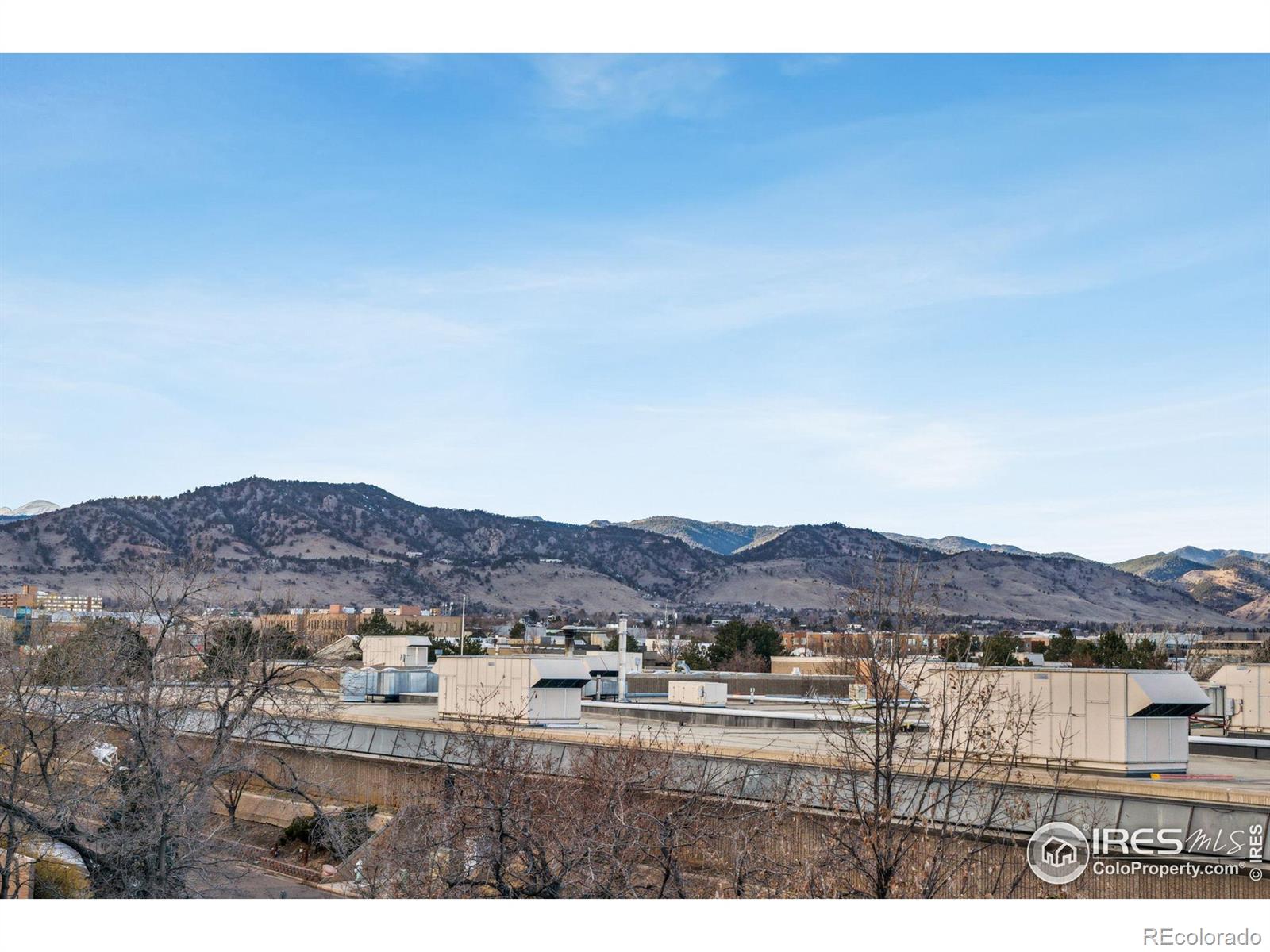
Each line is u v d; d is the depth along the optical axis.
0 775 31.83
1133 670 27.25
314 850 36.72
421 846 20.70
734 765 26.39
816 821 18.52
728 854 19.92
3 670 36.81
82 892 31.75
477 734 28.84
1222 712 50.41
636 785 21.14
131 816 28.44
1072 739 27.67
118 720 30.72
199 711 33.06
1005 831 18.23
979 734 18.84
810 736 37.69
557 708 42.22
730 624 109.50
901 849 15.83
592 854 17.53
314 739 43.22
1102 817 21.77
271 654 36.00
